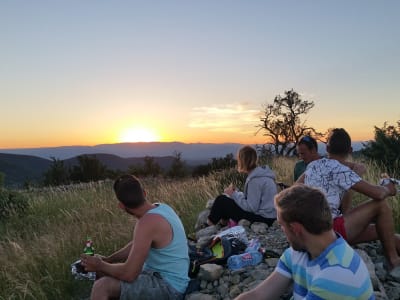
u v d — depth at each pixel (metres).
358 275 2.05
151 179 19.06
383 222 3.78
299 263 2.27
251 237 5.01
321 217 2.06
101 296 3.43
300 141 4.99
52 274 5.02
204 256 4.23
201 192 9.21
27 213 10.28
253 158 5.54
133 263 3.42
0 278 5.16
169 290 3.53
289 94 30.70
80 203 10.65
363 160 11.25
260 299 2.40
